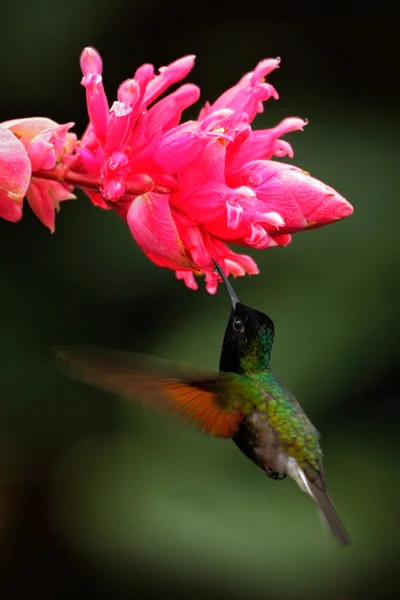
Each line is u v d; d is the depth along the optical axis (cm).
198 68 1201
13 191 555
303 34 1217
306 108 1130
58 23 1118
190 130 548
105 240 1085
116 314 1090
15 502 1070
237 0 1210
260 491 946
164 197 556
